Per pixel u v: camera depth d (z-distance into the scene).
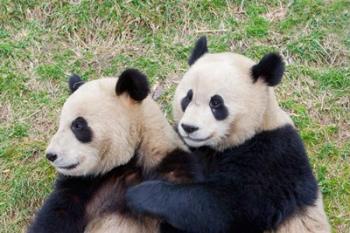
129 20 14.81
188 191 10.21
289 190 10.49
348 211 12.39
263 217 10.41
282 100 13.65
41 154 13.10
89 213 10.45
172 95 13.77
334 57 14.25
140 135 10.34
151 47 14.53
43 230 10.10
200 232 10.32
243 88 10.48
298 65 14.12
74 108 10.08
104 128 10.06
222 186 10.34
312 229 10.63
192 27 14.77
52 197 10.40
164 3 14.95
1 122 13.60
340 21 14.66
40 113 13.66
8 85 13.97
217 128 10.41
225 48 14.38
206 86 10.45
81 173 10.18
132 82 10.12
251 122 10.52
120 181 10.48
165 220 10.32
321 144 13.14
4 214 12.49
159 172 10.42
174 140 10.57
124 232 10.32
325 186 12.62
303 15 14.79
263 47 14.33
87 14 14.81
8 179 12.88
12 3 14.99
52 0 15.01
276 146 10.53
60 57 14.44
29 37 14.64
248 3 15.02
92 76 14.17
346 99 13.65
